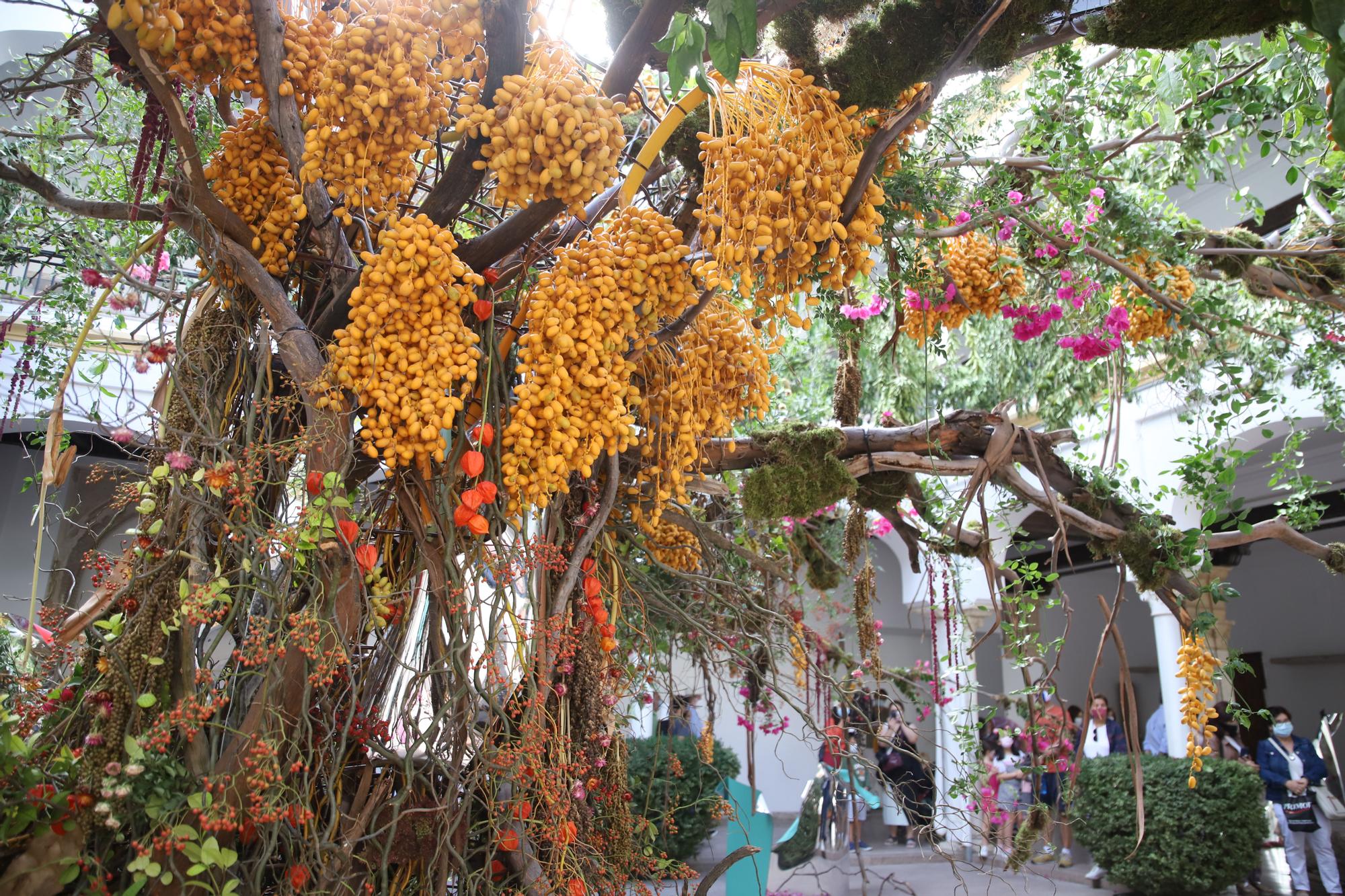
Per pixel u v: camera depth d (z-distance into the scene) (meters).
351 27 1.56
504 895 1.85
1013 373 5.23
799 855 4.20
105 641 1.58
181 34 1.65
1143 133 3.33
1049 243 3.21
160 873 1.49
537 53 1.66
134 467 1.96
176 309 2.01
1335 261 3.46
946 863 6.30
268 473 1.82
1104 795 6.02
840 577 3.92
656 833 2.33
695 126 1.94
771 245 1.66
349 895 1.59
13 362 2.94
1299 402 4.85
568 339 1.63
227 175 1.85
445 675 1.81
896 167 2.02
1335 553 2.83
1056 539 2.81
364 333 1.56
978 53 1.75
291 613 1.66
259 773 1.42
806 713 2.84
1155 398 5.71
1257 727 9.04
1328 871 5.68
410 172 1.72
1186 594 2.88
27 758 1.54
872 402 5.33
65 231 2.61
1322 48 2.02
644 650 2.96
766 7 1.64
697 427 2.12
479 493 1.68
